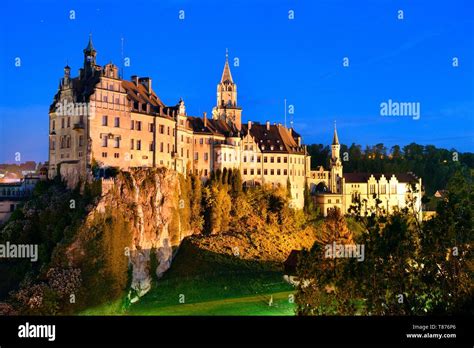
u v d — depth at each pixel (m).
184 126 147.00
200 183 146.25
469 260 35.19
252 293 108.88
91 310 100.06
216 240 138.25
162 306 105.19
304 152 179.88
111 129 120.56
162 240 125.81
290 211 164.00
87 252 105.38
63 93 123.19
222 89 185.00
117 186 116.50
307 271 45.12
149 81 143.62
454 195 36.50
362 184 179.62
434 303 36.84
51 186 120.88
